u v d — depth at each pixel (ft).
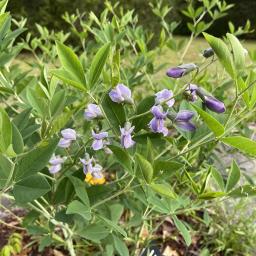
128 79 1.51
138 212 1.28
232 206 1.72
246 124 1.77
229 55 0.85
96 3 5.37
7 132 0.74
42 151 0.85
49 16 5.38
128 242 1.50
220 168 1.77
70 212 0.95
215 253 1.59
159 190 0.94
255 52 1.55
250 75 0.96
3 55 1.26
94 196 1.08
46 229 1.17
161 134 0.99
